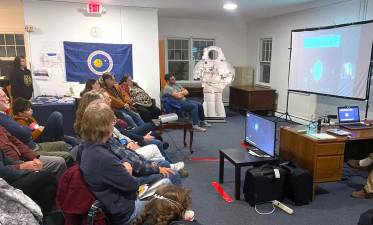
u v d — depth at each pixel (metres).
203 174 3.44
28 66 5.26
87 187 1.44
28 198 1.67
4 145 2.22
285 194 2.80
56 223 1.94
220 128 5.69
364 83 4.42
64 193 1.44
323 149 2.71
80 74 5.54
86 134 1.55
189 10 6.13
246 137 3.22
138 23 5.75
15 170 1.94
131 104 4.82
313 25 5.67
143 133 3.46
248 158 2.83
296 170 2.69
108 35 5.61
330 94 5.07
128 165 1.94
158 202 1.01
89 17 5.43
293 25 6.24
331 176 2.78
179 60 7.89
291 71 5.99
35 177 1.93
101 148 1.53
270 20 7.05
